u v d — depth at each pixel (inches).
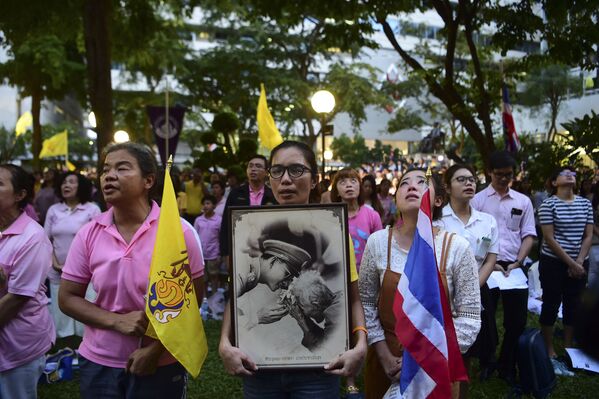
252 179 254.1
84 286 111.9
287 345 105.0
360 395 190.7
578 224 231.9
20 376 127.0
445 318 117.0
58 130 2253.9
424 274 113.7
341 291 106.4
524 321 210.4
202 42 1978.3
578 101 1245.1
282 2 487.2
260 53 1267.2
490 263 183.5
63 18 558.6
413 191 128.1
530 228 215.8
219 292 337.4
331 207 107.9
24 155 1406.3
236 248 107.3
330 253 107.1
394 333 126.2
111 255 107.5
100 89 481.4
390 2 468.4
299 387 105.5
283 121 1379.2
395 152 1788.9
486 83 553.6
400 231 131.2
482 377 211.8
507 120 512.7
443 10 482.3
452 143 1411.2
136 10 606.9
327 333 105.4
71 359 221.0
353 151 1995.6
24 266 124.4
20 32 562.6
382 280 129.3
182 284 104.1
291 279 106.5
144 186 110.3
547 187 349.4
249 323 105.7
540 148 372.8
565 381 208.4
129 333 103.0
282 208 108.0
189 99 1343.5
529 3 450.9
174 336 101.4
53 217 259.1
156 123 445.7
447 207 187.5
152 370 104.7
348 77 1306.6
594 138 311.3
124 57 715.4
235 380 215.0
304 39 1268.5
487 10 468.8
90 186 261.9
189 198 473.7
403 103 1734.7
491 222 185.9
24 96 1059.9
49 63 916.6
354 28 518.3
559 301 233.8
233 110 1286.9
